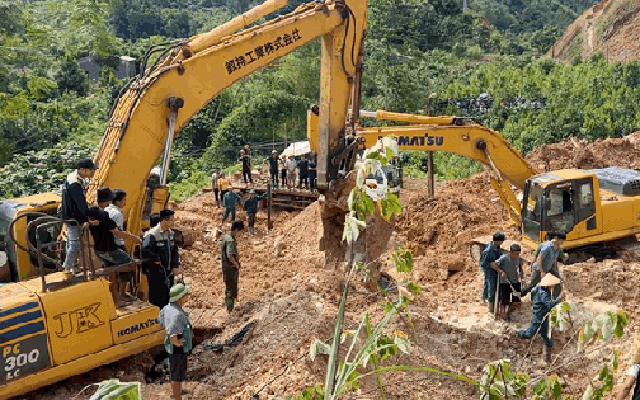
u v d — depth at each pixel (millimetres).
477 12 106875
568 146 23562
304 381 9281
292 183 22969
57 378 9266
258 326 11336
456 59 72125
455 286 14500
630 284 13680
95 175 11570
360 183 4328
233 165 37312
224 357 10930
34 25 44875
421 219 17484
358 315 11672
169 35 96188
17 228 10703
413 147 16281
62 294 9297
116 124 11977
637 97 44531
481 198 19984
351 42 13797
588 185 14891
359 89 14492
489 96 45812
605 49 76125
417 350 11211
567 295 13562
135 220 11805
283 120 43062
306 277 13891
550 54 89750
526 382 5184
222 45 12219
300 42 13109
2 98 39125
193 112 12047
